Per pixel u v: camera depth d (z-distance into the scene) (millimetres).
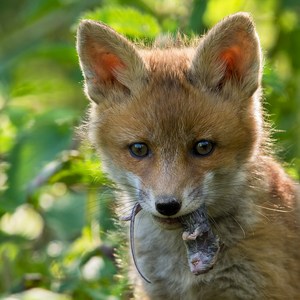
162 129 11539
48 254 14898
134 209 11992
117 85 12086
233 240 11891
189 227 11383
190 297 12258
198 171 11461
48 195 15375
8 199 14078
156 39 13570
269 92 13914
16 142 14422
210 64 11797
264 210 11977
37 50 16109
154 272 12422
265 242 11852
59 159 14047
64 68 19734
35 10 17703
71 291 13492
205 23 15539
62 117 14484
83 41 12016
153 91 11789
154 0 16266
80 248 14141
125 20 14359
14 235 15172
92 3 17000
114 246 13578
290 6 16125
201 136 11500
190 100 11633
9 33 19406
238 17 11617
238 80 11828
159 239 12305
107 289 13367
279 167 12758
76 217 14984
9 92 16469
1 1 19750
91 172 13578
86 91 12156
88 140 12875
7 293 13930
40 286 13883
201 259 11336
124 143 11758
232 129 11594
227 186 11750
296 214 12352
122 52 11922
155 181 11375
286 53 16828
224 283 11984
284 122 15094
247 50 11719
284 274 11805
